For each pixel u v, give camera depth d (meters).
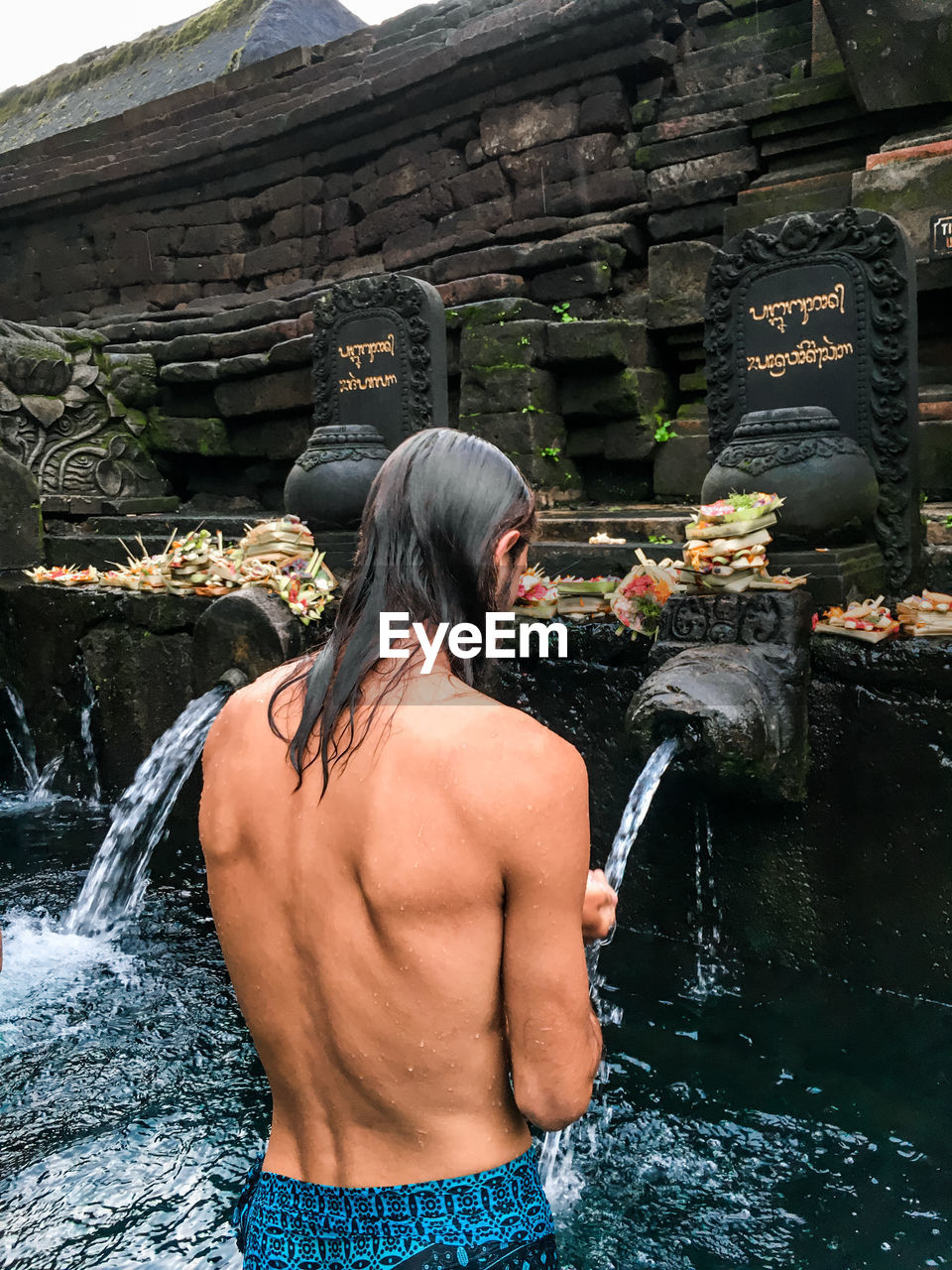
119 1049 3.02
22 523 6.69
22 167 12.20
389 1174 1.05
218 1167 2.45
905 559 3.77
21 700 5.98
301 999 1.08
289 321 8.09
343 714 1.06
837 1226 2.21
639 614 3.57
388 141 9.23
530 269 7.40
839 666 3.19
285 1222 1.09
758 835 3.39
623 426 6.80
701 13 7.75
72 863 4.69
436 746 1.01
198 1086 2.82
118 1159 2.49
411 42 9.18
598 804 3.78
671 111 7.54
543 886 0.99
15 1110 2.70
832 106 6.58
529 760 1.00
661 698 3.05
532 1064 1.01
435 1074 1.03
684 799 3.53
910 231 5.79
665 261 6.80
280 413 8.18
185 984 3.44
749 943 3.45
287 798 1.09
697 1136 2.53
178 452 8.73
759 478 3.56
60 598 5.62
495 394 6.75
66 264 11.79
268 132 9.82
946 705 3.01
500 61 8.13
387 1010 1.02
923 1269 2.07
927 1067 2.77
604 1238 2.20
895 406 3.70
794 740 3.19
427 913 1.00
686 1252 2.16
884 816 3.16
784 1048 2.90
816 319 3.82
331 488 5.02
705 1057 2.87
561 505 6.89
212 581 4.94
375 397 5.44
